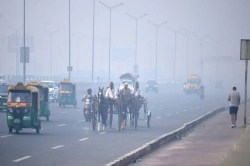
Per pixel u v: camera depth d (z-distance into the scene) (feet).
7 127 178.29
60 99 296.92
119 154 122.52
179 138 162.61
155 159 117.80
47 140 146.51
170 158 119.55
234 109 200.85
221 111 305.12
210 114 260.42
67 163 109.09
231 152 116.47
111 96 182.29
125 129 183.73
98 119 177.78
